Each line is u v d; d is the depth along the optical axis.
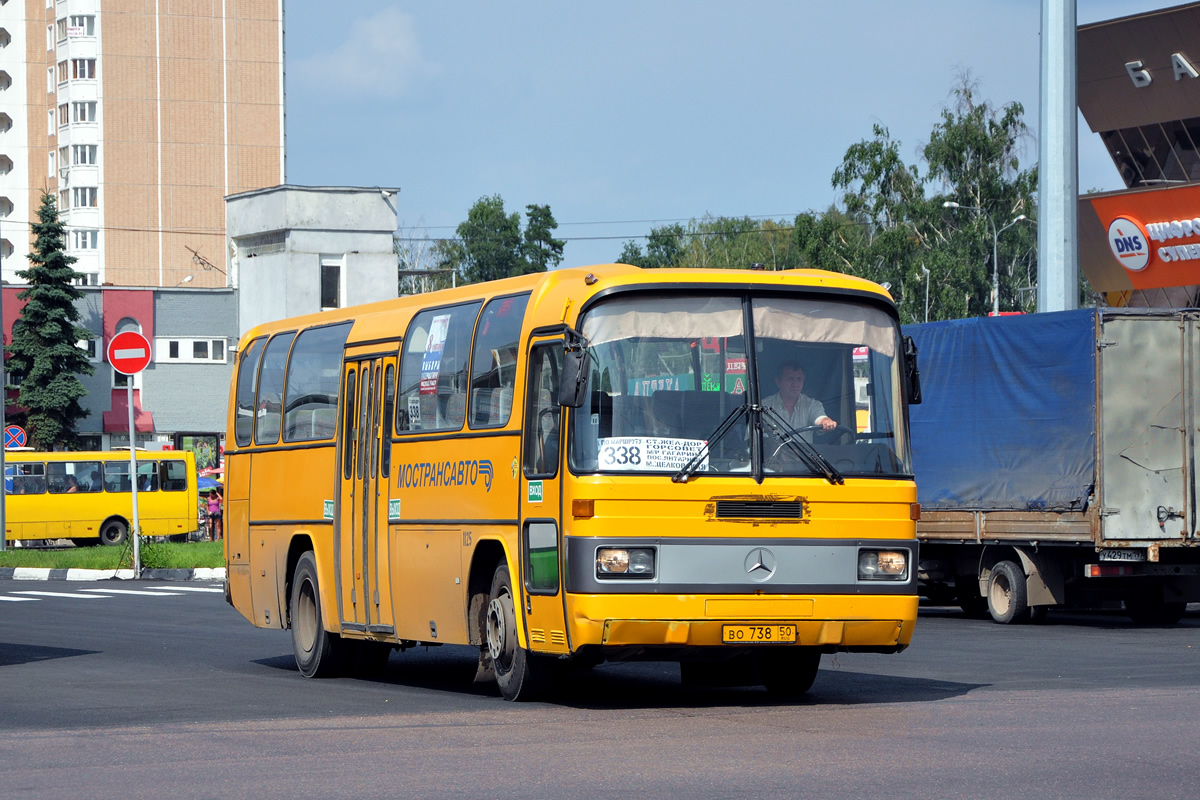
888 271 122.25
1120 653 28.23
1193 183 68.94
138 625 36.62
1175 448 34.12
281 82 185.50
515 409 20.86
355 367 25.73
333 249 95.19
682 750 15.92
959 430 37.34
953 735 16.78
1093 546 34.00
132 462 54.50
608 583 18.73
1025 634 33.16
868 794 13.09
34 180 185.88
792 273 20.45
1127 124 72.25
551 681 20.97
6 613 40.22
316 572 26.30
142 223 180.62
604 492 18.83
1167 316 34.25
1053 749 15.62
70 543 82.88
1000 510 36.16
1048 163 40.62
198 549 64.38
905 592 19.81
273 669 27.44
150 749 16.75
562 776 14.38
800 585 19.28
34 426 106.94
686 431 19.27
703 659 19.84
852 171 125.69
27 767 15.56
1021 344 35.69
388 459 24.36
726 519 19.11
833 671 25.19
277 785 14.21
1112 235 73.00
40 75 185.38
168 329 113.25
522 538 20.41
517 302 21.38
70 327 107.31
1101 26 71.12
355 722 18.97
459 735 17.53
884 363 20.44
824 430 19.83
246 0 184.38
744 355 19.70
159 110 181.38
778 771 14.41
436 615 22.84
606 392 19.22
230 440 30.58
